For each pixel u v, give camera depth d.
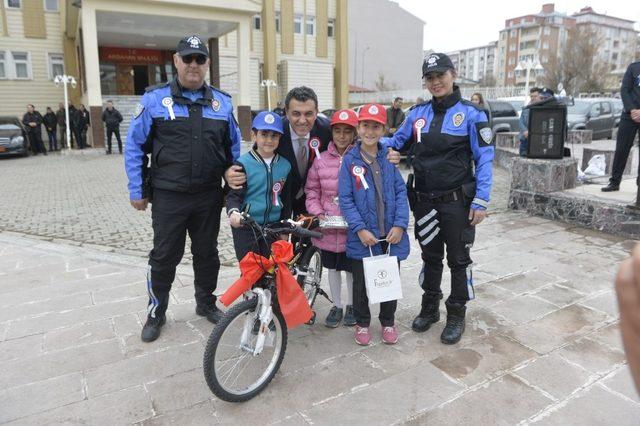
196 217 3.30
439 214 3.19
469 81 55.22
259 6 17.00
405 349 3.13
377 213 3.04
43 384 2.77
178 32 18.72
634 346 0.89
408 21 46.88
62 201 8.22
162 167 3.12
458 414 2.46
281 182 3.14
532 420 2.41
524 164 6.61
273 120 2.96
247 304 2.61
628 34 86.62
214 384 2.46
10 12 19.39
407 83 47.94
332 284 3.47
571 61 41.50
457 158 3.10
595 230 5.79
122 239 5.82
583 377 2.78
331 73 26.75
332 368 2.91
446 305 3.25
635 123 5.89
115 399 2.62
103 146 15.66
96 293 4.08
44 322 3.54
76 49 20.02
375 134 2.95
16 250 5.35
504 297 3.91
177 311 3.72
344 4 26.61
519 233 5.70
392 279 3.00
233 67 23.77
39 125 15.80
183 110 3.06
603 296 3.90
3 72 19.64
